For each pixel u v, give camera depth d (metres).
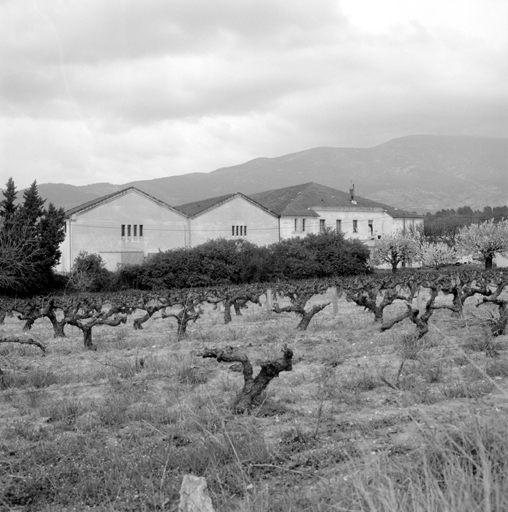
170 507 7.19
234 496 7.16
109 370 17.78
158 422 11.36
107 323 24.61
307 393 13.04
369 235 101.12
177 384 15.03
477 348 17.12
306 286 48.66
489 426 6.87
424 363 14.98
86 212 78.19
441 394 11.38
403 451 7.84
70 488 8.19
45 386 16.31
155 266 68.31
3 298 58.12
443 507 5.19
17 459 9.77
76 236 77.50
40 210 64.25
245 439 9.23
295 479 7.62
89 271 67.12
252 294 36.31
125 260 79.94
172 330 30.48
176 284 68.69
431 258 83.62
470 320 23.48
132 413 12.09
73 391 15.23
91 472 8.72
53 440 10.82
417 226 103.94
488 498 4.87
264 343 22.67
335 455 8.31
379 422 9.97
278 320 32.75
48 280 64.25
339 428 10.01
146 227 82.62
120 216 80.62
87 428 11.48
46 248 62.22
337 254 78.31
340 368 15.84
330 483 6.80
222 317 37.97
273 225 93.88
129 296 47.81
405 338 19.36
